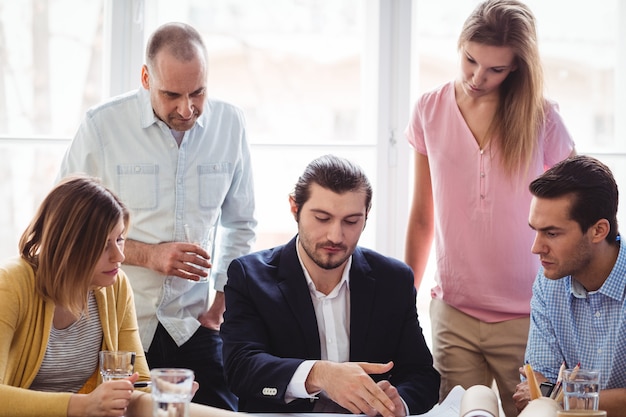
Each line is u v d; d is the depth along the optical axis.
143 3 3.02
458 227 2.57
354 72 3.14
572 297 2.21
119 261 2.05
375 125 3.08
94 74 3.09
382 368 1.94
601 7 3.18
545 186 2.11
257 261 2.25
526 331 2.53
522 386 2.16
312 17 3.13
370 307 2.21
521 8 2.45
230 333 2.16
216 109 2.65
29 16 3.07
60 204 2.00
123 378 1.85
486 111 2.54
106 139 2.54
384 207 3.08
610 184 2.10
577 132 3.20
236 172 2.69
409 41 3.07
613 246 2.15
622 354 2.11
